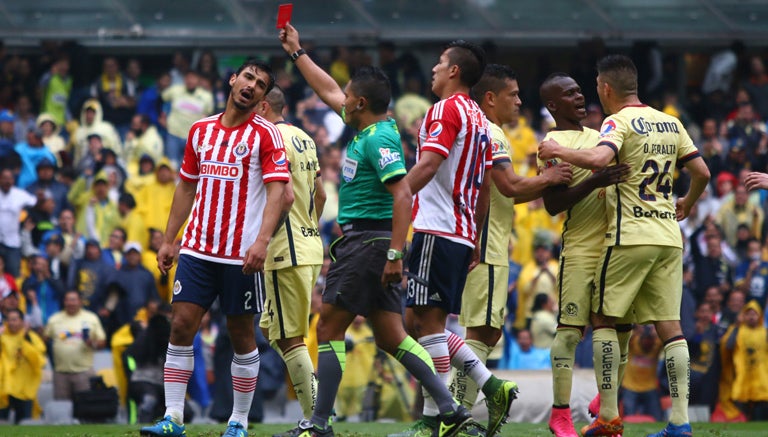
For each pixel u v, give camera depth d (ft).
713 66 200.34
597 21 190.49
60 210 164.86
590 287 73.92
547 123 186.50
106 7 188.14
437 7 189.06
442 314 67.41
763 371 132.16
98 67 196.85
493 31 190.49
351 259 64.49
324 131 175.32
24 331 136.26
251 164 68.13
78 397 124.77
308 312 78.33
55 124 181.06
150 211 163.63
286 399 131.95
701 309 135.03
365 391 125.70
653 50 194.39
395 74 188.24
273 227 66.69
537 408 116.88
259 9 188.34
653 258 71.41
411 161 170.09
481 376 67.56
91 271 145.28
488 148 69.41
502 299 78.64
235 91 68.03
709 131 184.65
